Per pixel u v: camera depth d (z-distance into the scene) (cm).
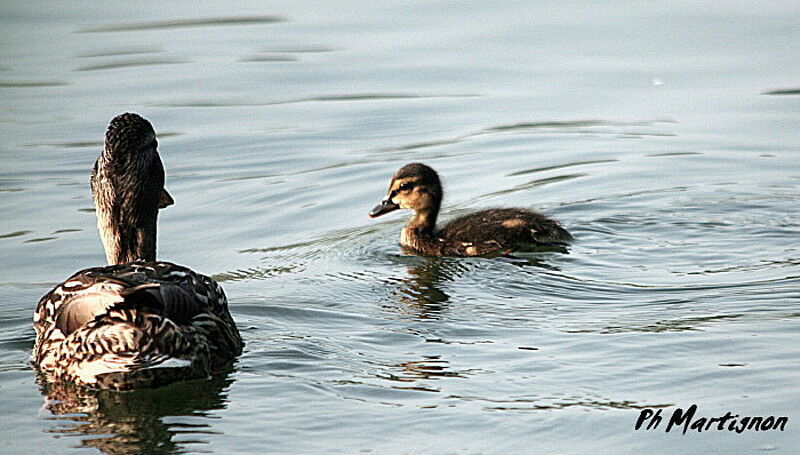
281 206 1592
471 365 995
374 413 894
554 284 1256
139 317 909
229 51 2350
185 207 1584
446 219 1545
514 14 2578
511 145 1822
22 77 2194
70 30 2553
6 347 1066
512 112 1966
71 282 953
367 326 1120
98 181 1041
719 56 2217
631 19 2512
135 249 1050
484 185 1662
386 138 1867
